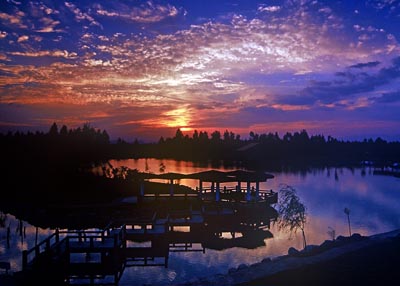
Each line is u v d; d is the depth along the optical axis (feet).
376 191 236.63
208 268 80.43
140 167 446.19
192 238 109.29
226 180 143.84
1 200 184.75
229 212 130.21
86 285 68.90
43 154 334.03
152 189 217.97
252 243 101.24
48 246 65.92
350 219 136.05
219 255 90.74
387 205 172.86
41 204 170.09
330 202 182.60
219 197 142.72
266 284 51.80
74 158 363.76
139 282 71.97
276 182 298.15
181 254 91.76
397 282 48.29
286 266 59.72
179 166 501.97
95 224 137.08
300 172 423.64
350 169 488.44
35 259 60.39
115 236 72.90
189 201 142.41
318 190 239.91
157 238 92.79
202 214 128.06
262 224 125.80
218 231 116.06
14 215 158.71
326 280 50.80
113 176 276.00
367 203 180.45
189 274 76.43
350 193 223.10
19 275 59.06
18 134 347.97
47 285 60.39
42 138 370.32
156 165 508.94
